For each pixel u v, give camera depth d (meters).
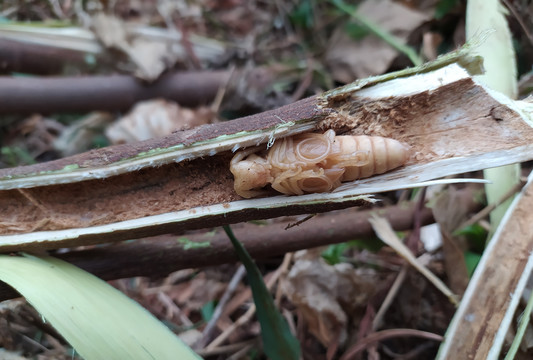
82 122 0.19
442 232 0.12
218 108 0.19
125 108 0.18
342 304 0.12
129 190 0.09
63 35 0.18
